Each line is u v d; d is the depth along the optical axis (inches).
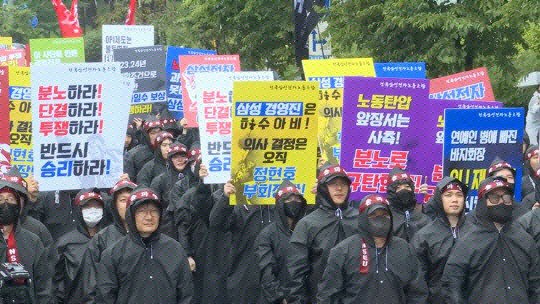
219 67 784.9
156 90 880.9
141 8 2049.7
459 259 405.7
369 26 892.0
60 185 492.7
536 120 818.2
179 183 613.3
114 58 882.1
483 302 403.9
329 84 631.8
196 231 566.9
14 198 405.7
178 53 863.7
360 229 393.4
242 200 504.7
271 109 498.6
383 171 503.8
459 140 507.2
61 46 930.1
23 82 592.1
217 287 561.9
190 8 1627.7
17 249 410.6
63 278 492.1
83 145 494.9
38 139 489.4
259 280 539.8
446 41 834.8
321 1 880.9
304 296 453.7
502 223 405.1
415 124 503.8
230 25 1275.8
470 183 510.3
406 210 487.5
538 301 406.6
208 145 553.9
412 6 840.9
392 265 392.2
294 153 504.7
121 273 389.4
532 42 945.5
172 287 391.9
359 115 498.0
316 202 547.8
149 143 765.9
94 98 495.2
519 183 515.2
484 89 684.7
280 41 1246.9
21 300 375.9
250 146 500.7
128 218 390.6
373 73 637.3
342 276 393.4
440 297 444.8
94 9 2573.8
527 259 406.0
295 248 453.7
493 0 810.2
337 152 592.1
